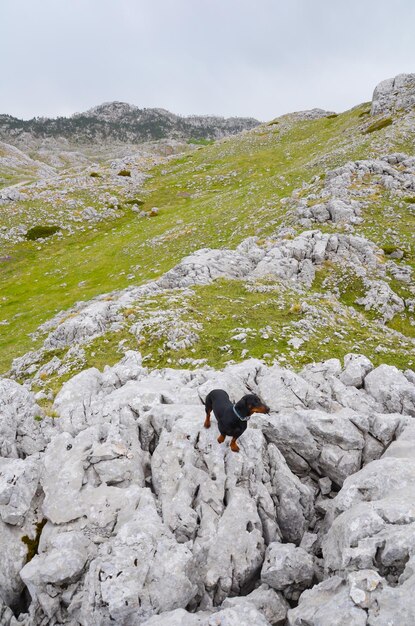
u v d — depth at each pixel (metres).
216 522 9.40
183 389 14.19
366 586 6.50
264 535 9.60
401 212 50.56
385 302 36.62
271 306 31.98
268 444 11.61
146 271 54.16
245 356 25.39
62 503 9.87
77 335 31.64
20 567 9.17
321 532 9.71
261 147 117.12
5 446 12.33
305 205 55.59
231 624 6.82
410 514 7.60
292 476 10.55
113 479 10.55
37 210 82.69
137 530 8.59
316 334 28.41
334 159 74.94
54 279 59.66
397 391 14.46
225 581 8.48
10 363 36.84
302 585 8.29
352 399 14.27
